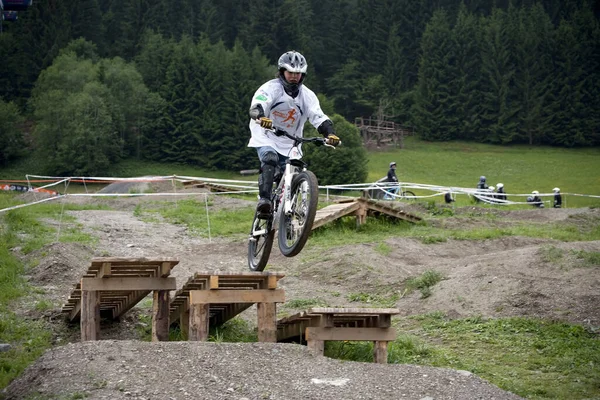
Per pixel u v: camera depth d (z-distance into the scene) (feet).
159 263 28.43
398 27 368.89
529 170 272.72
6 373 26.32
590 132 314.14
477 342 31.37
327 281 43.57
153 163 263.70
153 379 22.24
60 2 317.83
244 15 385.70
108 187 102.17
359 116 350.02
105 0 378.32
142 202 77.66
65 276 40.45
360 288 41.81
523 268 39.50
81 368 22.94
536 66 320.70
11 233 50.08
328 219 58.90
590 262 38.78
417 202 78.38
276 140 26.27
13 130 255.91
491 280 37.78
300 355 25.26
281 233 25.13
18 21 306.96
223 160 263.90
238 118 265.13
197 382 22.24
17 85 297.12
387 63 356.79
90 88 248.11
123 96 263.49
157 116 269.03
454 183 252.01
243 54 294.05
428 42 335.47
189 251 52.19
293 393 21.88
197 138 263.70
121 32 353.92
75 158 239.09
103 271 27.89
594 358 28.91
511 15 359.46
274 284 28.04
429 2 401.49
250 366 23.72
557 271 38.42
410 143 313.12
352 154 194.70
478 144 315.78
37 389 22.17
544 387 26.09
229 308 32.12
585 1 359.25
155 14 351.05
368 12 372.79
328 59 377.50
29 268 41.39
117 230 58.23
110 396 21.09
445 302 36.86
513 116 321.32
